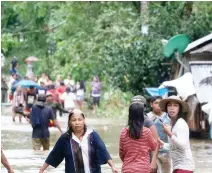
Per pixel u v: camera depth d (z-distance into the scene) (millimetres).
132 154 13422
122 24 49094
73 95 44469
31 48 71000
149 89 31125
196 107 30344
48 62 64875
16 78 50344
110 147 26578
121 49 40094
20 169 20984
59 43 56219
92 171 13242
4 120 40594
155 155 14562
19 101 38562
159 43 38531
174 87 29844
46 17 66000
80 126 13289
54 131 33719
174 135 14312
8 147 26641
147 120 14977
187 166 14258
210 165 22047
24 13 66125
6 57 72125
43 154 24375
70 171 13234
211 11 39750
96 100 47625
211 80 29344
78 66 53312
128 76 39500
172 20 39406
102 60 48781
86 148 13242
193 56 32250
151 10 41875
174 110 14500
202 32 36062
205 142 29000
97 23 51562
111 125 37312
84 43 53156
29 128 35344
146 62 38812
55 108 30188
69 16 54406
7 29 73312
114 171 13297
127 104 44781
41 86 41375
